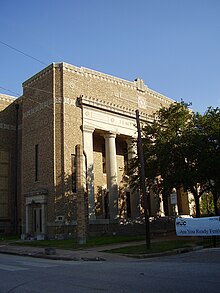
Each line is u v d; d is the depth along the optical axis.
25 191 33.81
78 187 24.53
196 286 8.59
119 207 37.69
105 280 9.95
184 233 21.08
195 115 30.05
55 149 31.39
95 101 34.47
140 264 14.03
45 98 33.41
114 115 36.50
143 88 41.47
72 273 11.66
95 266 13.80
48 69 33.66
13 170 38.75
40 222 31.77
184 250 19.17
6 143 38.78
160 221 37.38
